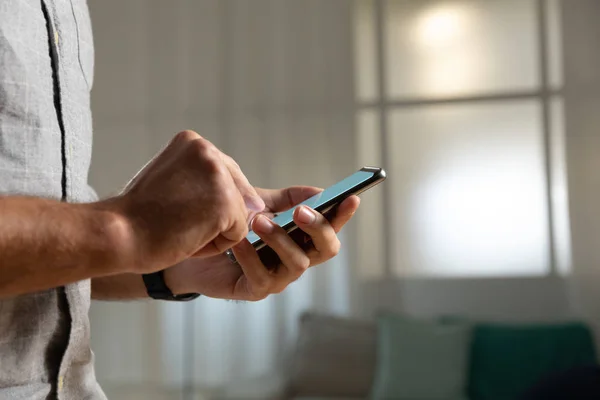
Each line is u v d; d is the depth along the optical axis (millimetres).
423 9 3408
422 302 3279
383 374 2791
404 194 3340
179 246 422
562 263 3160
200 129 3564
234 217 444
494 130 3275
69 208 418
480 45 3332
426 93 3371
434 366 2748
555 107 3223
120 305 3502
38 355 547
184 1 3627
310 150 3457
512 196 3227
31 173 529
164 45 3629
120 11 3682
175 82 3605
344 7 3484
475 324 3027
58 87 577
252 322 3389
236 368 3383
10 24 517
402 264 3311
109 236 406
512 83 3283
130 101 3633
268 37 3541
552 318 3152
